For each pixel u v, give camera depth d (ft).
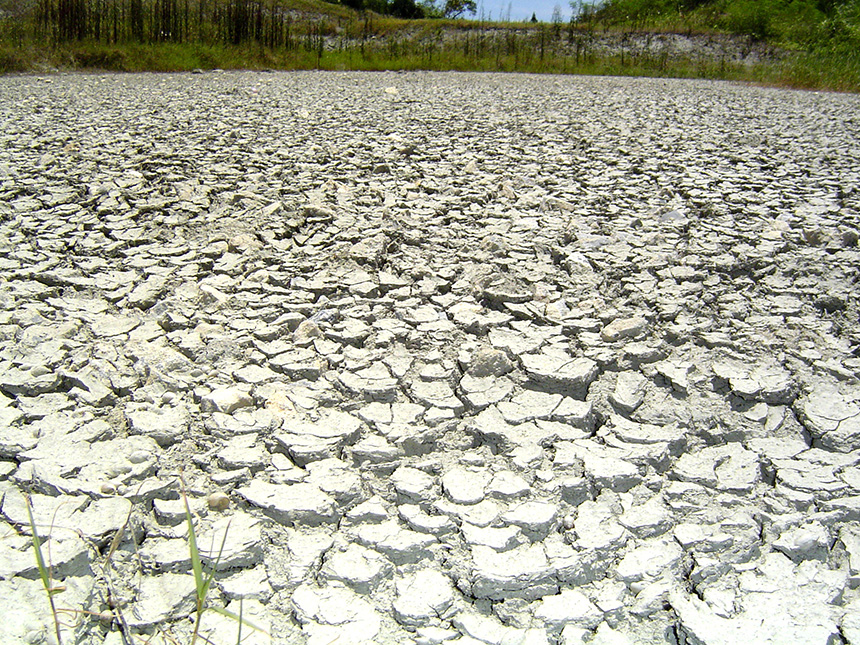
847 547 6.41
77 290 11.45
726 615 5.60
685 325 10.32
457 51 71.61
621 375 9.00
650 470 7.39
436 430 7.77
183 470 7.07
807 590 5.90
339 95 38.45
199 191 16.87
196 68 53.47
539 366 8.86
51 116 27.76
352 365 9.04
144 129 25.13
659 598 5.81
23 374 8.46
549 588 5.91
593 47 73.92
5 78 43.37
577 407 8.23
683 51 73.05
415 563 6.16
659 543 6.42
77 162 19.67
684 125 29.01
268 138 24.08
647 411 8.32
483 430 7.77
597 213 16.07
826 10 79.00
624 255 13.07
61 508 6.32
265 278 11.90
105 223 14.60
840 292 11.72
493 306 11.10
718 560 6.20
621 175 19.75
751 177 19.67
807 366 9.41
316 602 5.65
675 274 12.31
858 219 15.64
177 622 5.48
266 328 10.02
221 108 31.32
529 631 5.51
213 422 7.78
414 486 6.91
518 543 6.31
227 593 5.74
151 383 8.53
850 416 8.22
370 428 7.91
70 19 54.24
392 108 33.01
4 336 9.56
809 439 8.10
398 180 18.63
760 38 74.84
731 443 8.00
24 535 5.98
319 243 13.56
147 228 14.35
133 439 7.41
